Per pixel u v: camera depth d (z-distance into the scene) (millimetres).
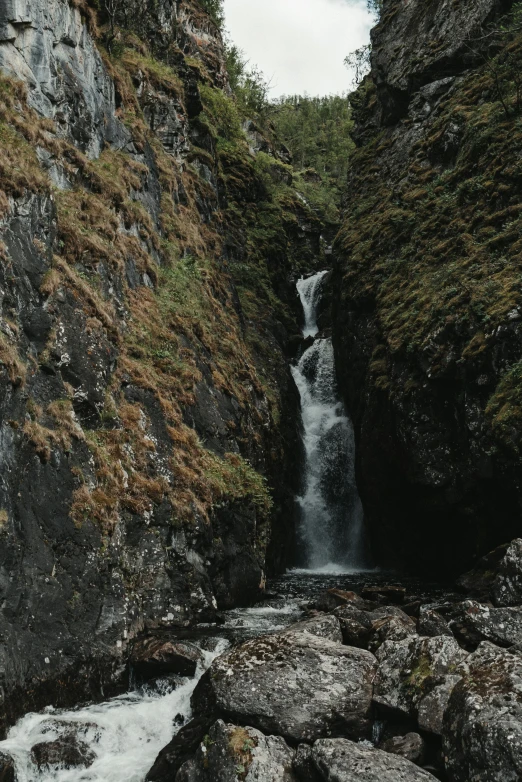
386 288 23312
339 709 7906
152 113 24438
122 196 17500
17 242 11258
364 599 14469
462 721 6633
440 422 18625
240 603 14664
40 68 15289
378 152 30906
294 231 42375
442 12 29156
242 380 21469
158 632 11203
